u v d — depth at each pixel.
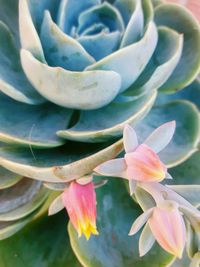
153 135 0.15
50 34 0.16
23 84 0.17
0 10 0.18
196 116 0.18
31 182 0.18
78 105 0.16
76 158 0.16
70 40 0.16
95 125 0.16
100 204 0.18
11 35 0.18
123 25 0.17
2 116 0.17
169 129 0.15
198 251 0.15
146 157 0.14
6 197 0.17
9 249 0.17
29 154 0.16
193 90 0.20
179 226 0.14
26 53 0.15
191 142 0.18
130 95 0.17
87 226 0.14
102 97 0.16
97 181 0.16
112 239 0.17
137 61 0.16
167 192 0.14
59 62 0.16
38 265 0.17
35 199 0.17
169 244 0.14
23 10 0.15
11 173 0.17
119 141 0.14
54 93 0.15
